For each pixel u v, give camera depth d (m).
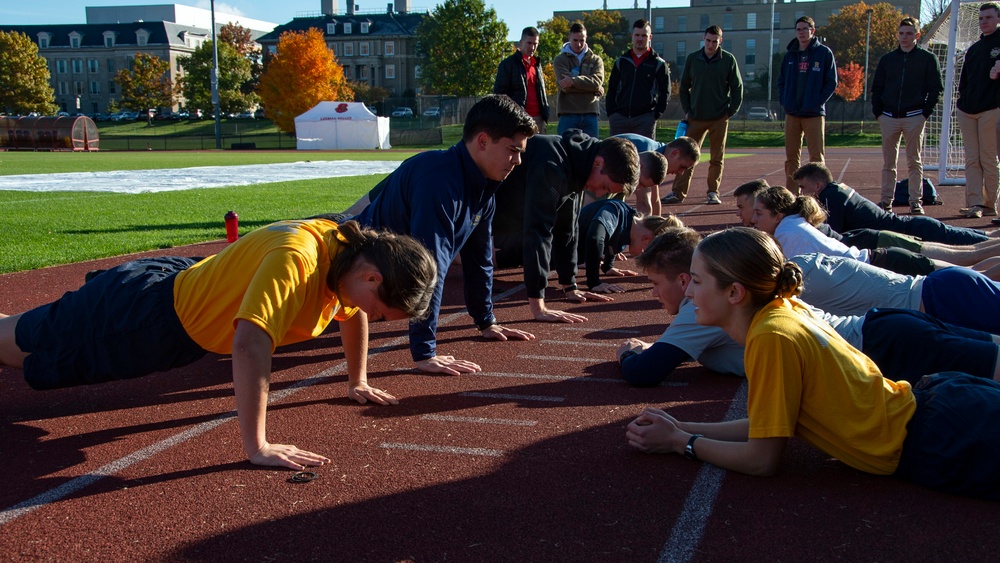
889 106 9.66
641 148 7.36
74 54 99.88
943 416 2.49
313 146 47.31
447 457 2.79
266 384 2.67
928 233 6.09
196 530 2.26
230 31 88.06
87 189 14.49
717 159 11.27
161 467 2.70
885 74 9.66
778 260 2.51
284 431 3.04
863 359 2.61
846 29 78.31
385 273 2.61
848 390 2.52
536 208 4.51
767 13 87.50
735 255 2.50
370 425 3.11
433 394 3.49
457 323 4.86
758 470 2.57
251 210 10.65
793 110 10.15
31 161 27.61
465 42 69.88
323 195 13.11
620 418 3.19
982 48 8.87
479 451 2.84
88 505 2.42
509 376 3.75
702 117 10.96
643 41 10.22
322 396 3.47
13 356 3.06
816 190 6.41
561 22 87.69
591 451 2.84
